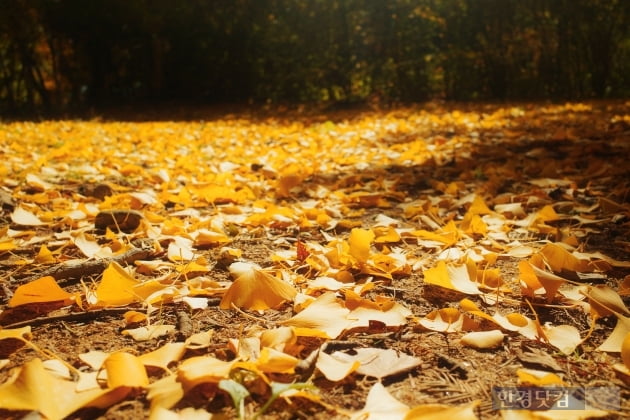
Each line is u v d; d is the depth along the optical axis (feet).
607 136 7.09
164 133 9.45
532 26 17.40
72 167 5.65
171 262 2.75
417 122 10.51
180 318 2.04
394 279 2.51
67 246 3.02
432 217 3.54
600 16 16.47
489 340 1.83
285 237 3.22
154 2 18.80
